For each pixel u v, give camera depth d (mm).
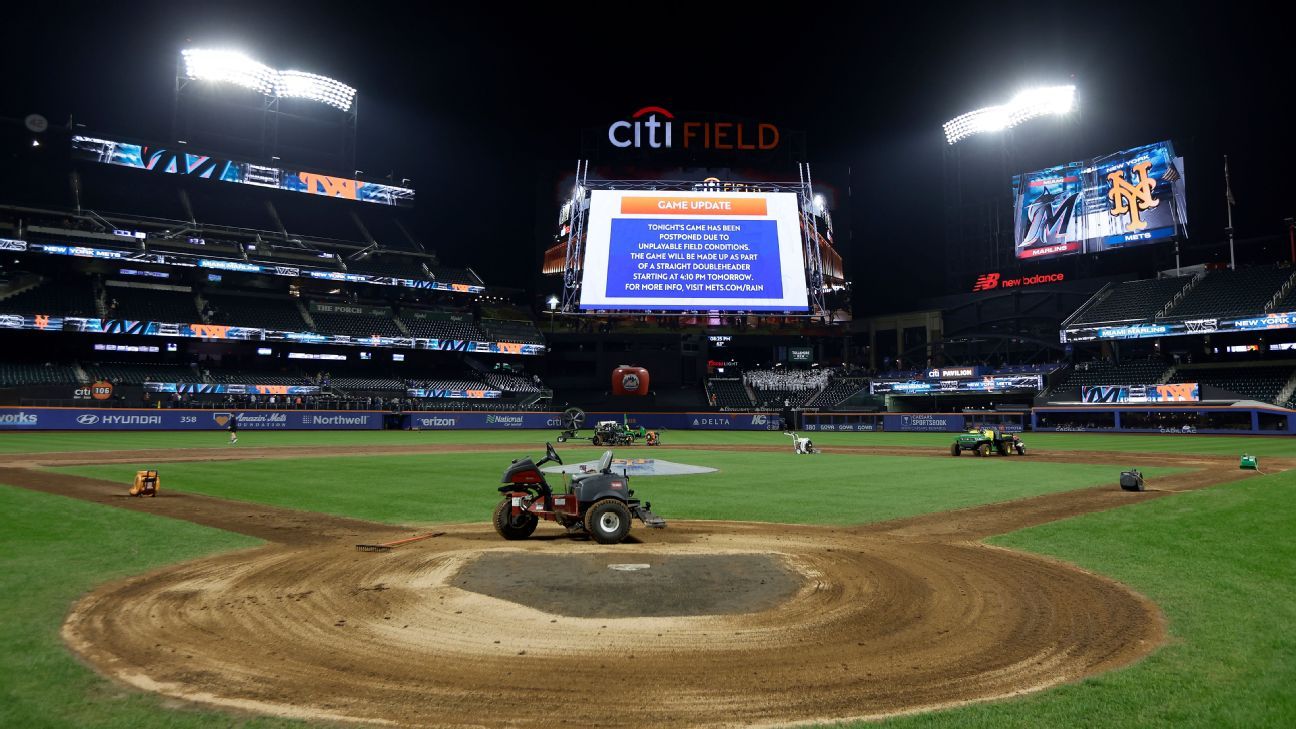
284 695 4875
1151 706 4641
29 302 51656
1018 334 62438
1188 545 9711
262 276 63031
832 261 68562
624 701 4824
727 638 6086
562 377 71875
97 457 26312
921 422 61594
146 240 55406
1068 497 15484
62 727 4309
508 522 10547
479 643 5945
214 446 34125
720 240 62469
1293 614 6535
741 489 17219
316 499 15016
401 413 58125
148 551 9367
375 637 6082
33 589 7379
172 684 5027
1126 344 62469
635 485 18047
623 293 61406
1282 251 58844
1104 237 59688
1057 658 5562
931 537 10789
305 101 70062
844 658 5625
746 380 72688
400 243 69812
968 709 4645
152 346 57812
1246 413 49688
